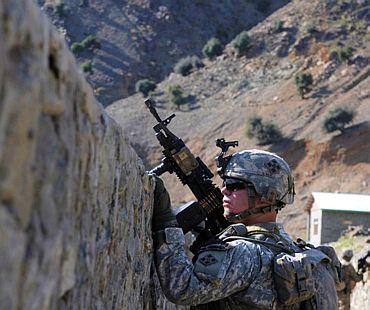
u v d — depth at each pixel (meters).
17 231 2.46
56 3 150.38
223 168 6.22
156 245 5.93
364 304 23.20
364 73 107.88
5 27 2.37
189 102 120.12
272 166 6.11
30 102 2.54
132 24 150.12
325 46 117.19
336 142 91.31
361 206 58.62
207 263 5.63
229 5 157.00
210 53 133.25
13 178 2.42
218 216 6.46
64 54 3.05
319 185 88.50
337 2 128.50
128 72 139.25
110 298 4.62
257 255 5.68
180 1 154.88
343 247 44.12
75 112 3.24
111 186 4.30
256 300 5.58
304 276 5.60
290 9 133.50
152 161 107.06
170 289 5.67
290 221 82.75
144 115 117.88
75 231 3.35
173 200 92.06
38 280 2.71
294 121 100.56
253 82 119.31
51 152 2.85
